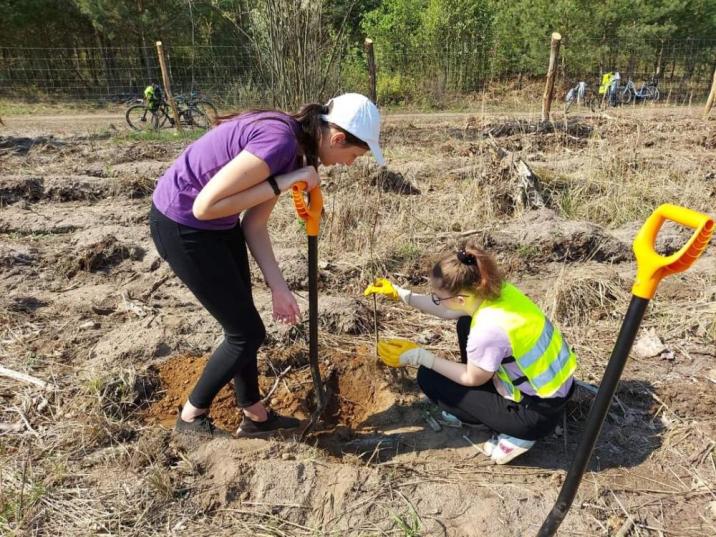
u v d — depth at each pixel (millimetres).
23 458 2592
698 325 3717
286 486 2496
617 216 5703
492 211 5609
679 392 3102
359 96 2230
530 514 2424
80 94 18438
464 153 8242
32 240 5078
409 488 2549
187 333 3566
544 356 2490
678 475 2648
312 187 2223
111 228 5137
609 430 2906
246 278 2535
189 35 18219
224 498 2451
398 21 18141
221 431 2777
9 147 8891
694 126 10258
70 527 2283
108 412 2910
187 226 2229
